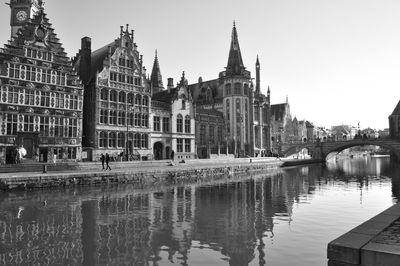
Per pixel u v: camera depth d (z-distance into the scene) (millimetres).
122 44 59156
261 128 103375
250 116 95688
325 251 15422
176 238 17500
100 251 15289
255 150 98312
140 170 41188
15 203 25766
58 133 48688
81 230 18750
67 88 49938
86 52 58500
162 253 15148
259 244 16500
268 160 85312
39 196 28844
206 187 39125
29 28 46688
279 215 23438
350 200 30250
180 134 71000
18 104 44562
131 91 59969
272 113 141750
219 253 15195
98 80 54656
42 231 18391
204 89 104375
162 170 44031
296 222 21312
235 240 17219
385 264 8438
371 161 117625
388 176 55438
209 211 24656
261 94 108750
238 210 25172
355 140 97625
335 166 84938
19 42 45469
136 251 15391
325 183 44750
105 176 37250
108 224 20203
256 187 39812
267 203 28406
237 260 14289
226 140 88188
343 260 9039
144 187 37281
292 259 14383
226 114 93438
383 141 90875
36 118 46375
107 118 55875
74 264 13656
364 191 36562
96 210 24109
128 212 23766
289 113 145750
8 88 43875
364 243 9281
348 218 22484
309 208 26234
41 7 49688
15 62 44656
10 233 17875
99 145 54500
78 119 50938
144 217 22312
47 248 15570
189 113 73750
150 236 17828
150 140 62969
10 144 43312
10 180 30203
